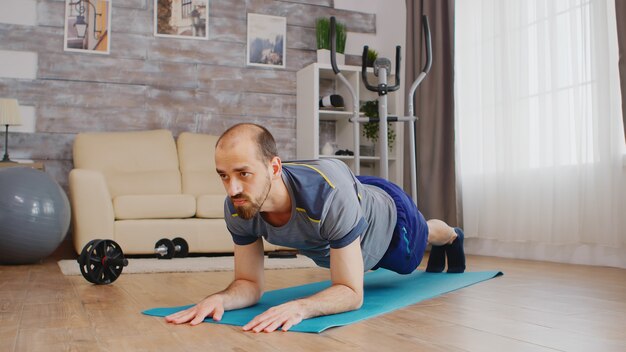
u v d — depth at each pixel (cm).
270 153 151
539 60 376
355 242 170
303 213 165
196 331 152
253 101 530
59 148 474
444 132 457
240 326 158
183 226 410
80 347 136
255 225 175
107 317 175
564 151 361
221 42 524
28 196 347
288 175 163
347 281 169
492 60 424
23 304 202
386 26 568
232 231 182
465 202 449
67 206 372
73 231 395
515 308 192
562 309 190
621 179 325
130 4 500
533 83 387
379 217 200
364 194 194
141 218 410
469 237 449
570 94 357
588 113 342
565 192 359
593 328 158
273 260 375
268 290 238
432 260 293
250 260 186
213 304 167
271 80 536
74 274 297
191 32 516
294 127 541
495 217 418
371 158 516
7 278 284
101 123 486
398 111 536
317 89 504
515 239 394
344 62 546
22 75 468
